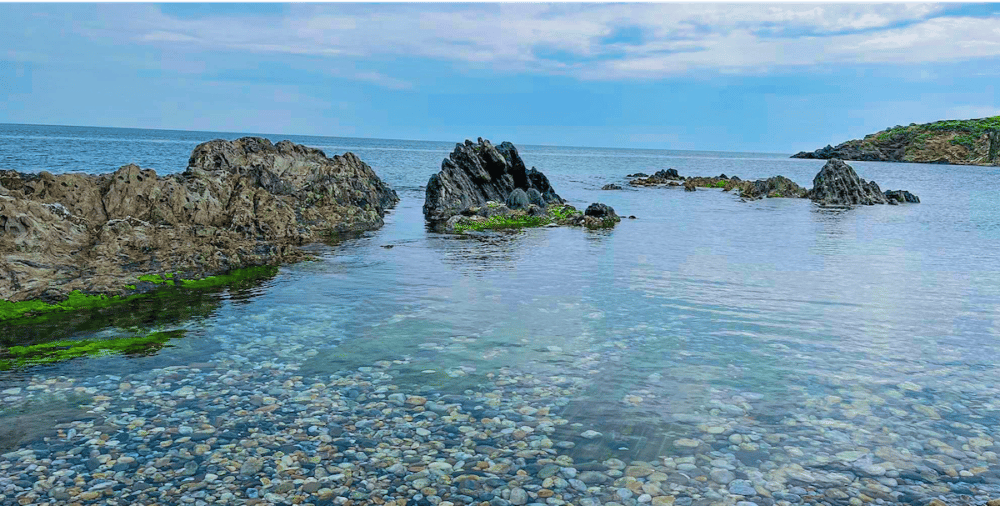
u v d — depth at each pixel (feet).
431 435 33.86
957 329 55.62
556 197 182.29
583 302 65.05
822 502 27.68
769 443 33.32
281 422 35.24
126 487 28.19
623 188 269.23
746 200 218.38
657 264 88.63
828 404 38.55
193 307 61.00
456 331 53.93
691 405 38.24
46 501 26.91
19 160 278.26
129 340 50.03
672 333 53.78
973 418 36.70
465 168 168.96
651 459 31.42
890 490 28.76
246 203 101.35
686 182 287.28
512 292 69.56
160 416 35.78
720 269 84.94
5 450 31.42
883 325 56.80
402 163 422.82
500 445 32.78
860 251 102.53
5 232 62.95
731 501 27.71
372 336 52.24
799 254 98.84
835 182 211.00
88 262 67.10
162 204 86.74
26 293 58.54
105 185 84.17
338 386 40.83
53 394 38.81
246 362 45.34
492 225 136.46
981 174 473.26
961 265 89.35
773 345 50.52
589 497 27.89
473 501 27.45
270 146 144.66
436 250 100.17
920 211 183.11
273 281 73.67
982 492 28.63
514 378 42.63
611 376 43.11
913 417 36.76
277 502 27.17
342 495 27.81
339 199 140.36
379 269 82.48
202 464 30.37
